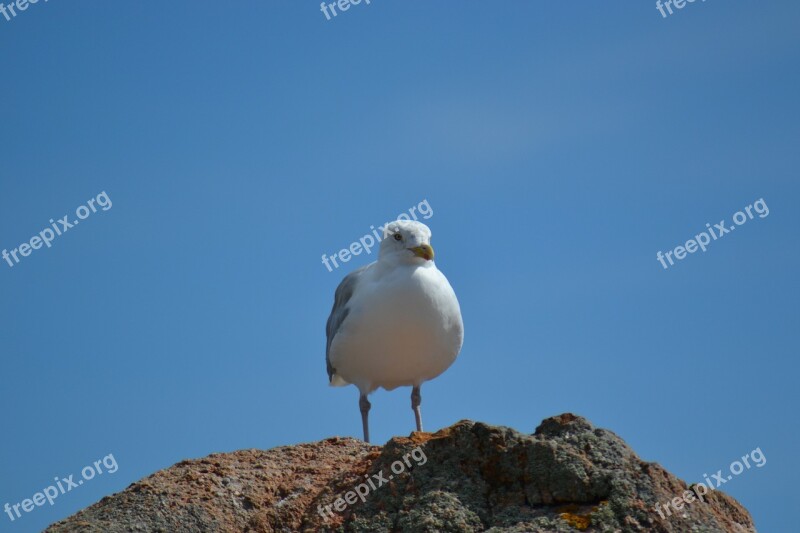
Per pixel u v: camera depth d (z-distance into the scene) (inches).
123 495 598.9
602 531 501.4
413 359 796.0
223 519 582.2
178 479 613.6
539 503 527.2
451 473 546.6
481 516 526.9
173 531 572.1
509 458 537.0
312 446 659.4
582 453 538.0
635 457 540.4
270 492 603.8
